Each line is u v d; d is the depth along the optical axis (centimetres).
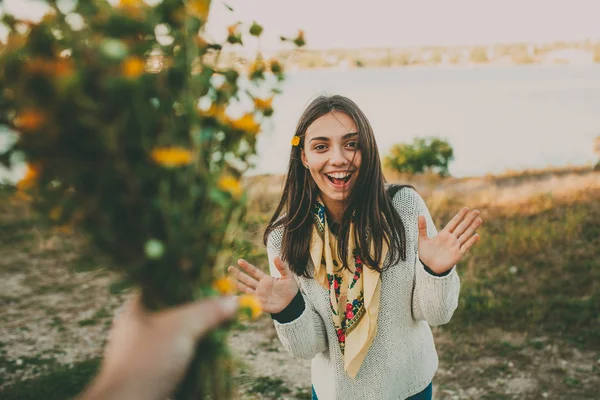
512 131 2098
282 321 160
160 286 71
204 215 71
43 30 58
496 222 671
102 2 61
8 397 337
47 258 608
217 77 73
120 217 65
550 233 581
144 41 63
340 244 166
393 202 172
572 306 430
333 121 160
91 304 501
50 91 57
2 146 58
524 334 405
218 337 78
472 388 344
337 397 175
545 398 328
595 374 350
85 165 61
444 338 407
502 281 490
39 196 61
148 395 68
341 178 161
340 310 170
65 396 337
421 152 1152
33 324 459
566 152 1544
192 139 68
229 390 81
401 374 172
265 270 500
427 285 157
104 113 60
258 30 73
